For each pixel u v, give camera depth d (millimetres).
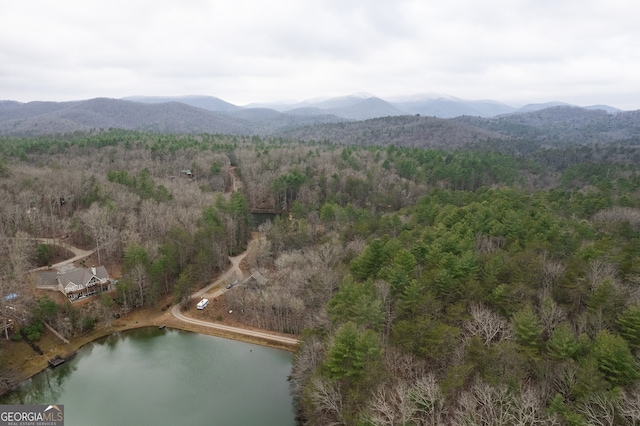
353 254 91562
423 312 57188
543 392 42156
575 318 55000
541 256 68125
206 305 91875
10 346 71875
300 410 59656
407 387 45594
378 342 51406
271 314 84750
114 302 89125
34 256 96062
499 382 42094
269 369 71750
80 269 90062
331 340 55562
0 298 72750
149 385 67250
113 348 78375
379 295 62969
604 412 37750
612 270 61375
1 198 109812
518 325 49938
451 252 72438
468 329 53031
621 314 49812
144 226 109312
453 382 43125
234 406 61938
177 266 99625
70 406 62406
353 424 44344
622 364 40938
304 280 87312
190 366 72562
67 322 78375
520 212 98562
